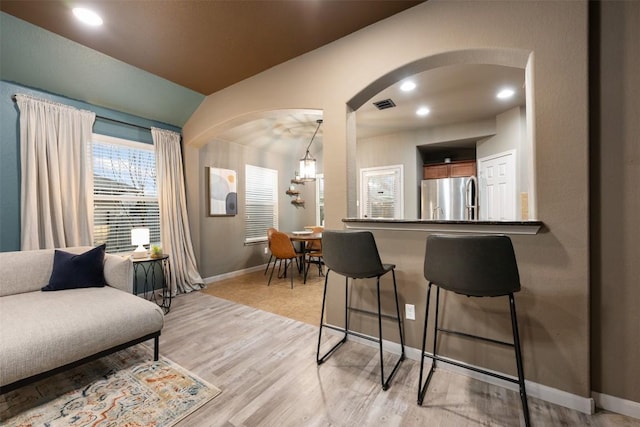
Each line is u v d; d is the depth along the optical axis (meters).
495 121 4.36
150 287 3.68
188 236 4.00
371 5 2.05
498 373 1.77
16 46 2.43
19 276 2.26
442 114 4.20
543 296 1.63
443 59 1.99
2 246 2.62
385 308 2.23
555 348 1.61
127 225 3.54
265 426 1.45
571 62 1.55
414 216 5.10
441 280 1.55
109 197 3.37
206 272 4.41
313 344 2.34
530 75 1.68
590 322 1.56
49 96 2.88
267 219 5.64
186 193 4.08
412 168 5.12
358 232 1.79
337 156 2.45
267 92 2.97
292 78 2.78
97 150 3.27
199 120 3.82
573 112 1.54
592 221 1.58
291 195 6.22
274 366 2.00
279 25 2.29
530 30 1.66
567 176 1.56
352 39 2.38
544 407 1.58
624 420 1.48
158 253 3.18
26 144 2.68
